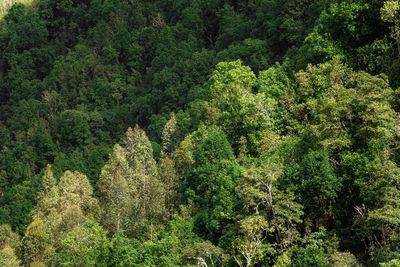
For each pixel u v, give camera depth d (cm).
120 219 6112
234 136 6088
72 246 5175
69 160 12188
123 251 4869
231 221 4641
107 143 14225
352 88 4625
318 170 3981
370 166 3909
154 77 14638
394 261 2941
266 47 10788
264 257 3931
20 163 13012
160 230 5762
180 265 4566
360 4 5834
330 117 4294
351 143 4128
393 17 5319
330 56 5912
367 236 3691
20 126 15275
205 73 13488
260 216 3891
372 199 3716
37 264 5850
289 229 3884
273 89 6228
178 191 6581
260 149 5356
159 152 10631
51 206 7200
